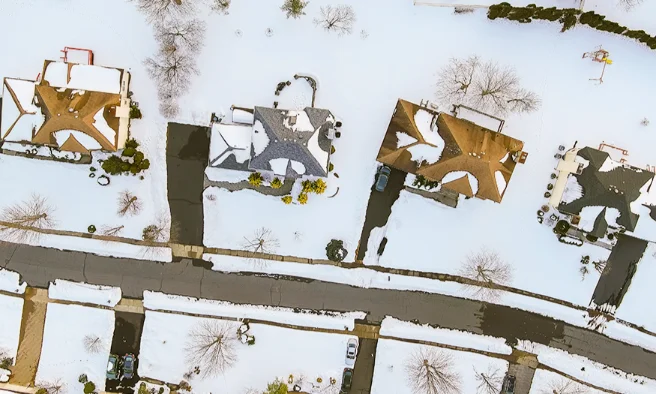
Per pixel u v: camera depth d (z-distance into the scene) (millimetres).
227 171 38969
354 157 39281
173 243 40031
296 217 39938
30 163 38906
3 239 39469
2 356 39531
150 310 40125
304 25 38375
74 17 38062
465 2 38312
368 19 38500
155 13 37719
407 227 40094
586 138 39469
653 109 39312
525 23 38719
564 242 39969
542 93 39156
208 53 38281
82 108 35000
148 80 38312
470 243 40156
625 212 36438
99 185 39062
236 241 40000
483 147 36094
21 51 38156
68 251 40000
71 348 40031
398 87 38938
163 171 39188
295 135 35625
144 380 40250
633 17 38656
